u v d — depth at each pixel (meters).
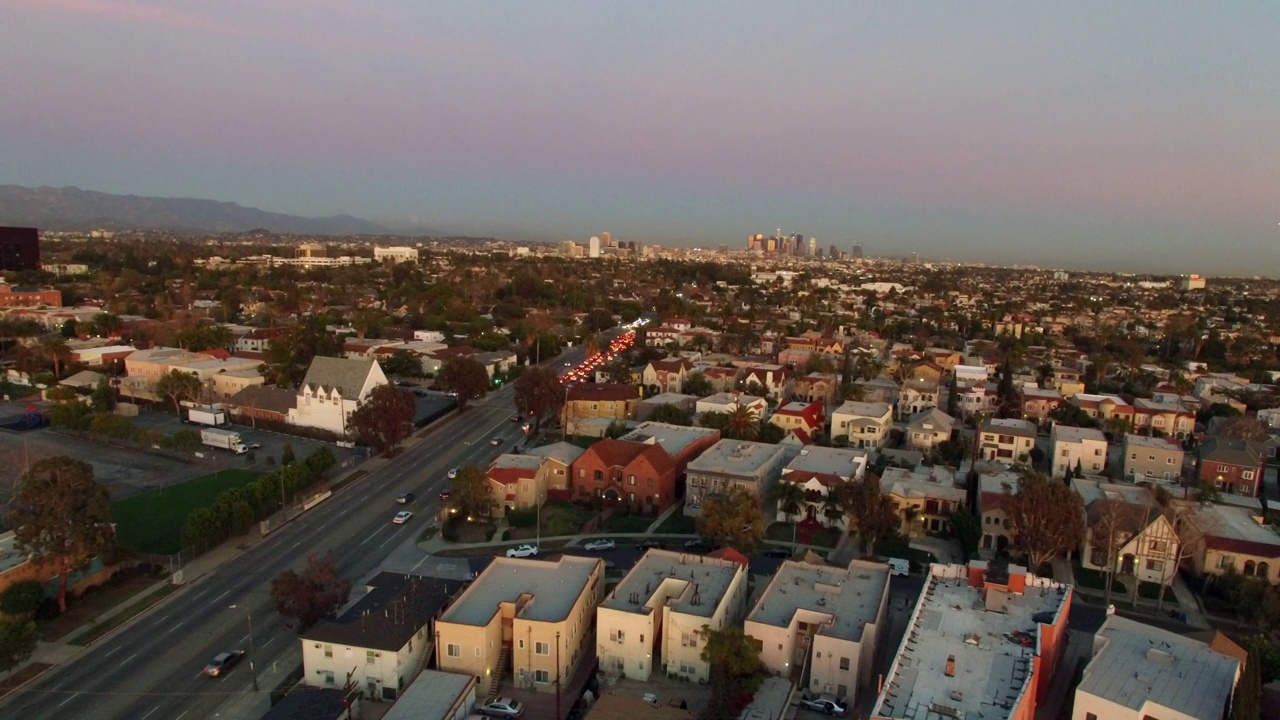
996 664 60.78
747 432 135.00
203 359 181.75
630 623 71.62
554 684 70.00
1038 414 167.12
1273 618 77.94
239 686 68.50
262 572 90.62
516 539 101.94
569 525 106.62
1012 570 73.56
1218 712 56.62
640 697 66.69
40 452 130.00
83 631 76.62
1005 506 97.88
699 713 64.31
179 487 116.31
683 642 71.56
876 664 72.88
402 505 112.62
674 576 80.25
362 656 67.38
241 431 148.25
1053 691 69.44
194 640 75.75
